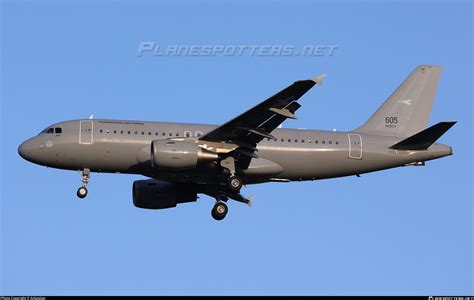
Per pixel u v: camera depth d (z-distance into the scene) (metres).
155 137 134.12
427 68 149.75
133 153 133.38
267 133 128.00
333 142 140.00
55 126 135.12
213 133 129.62
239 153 133.38
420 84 149.12
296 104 122.81
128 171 135.00
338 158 139.88
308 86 117.56
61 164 134.00
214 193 144.00
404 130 147.62
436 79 149.62
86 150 133.00
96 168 134.50
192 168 130.50
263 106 122.81
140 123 135.75
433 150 142.25
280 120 127.19
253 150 132.62
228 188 133.25
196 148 129.62
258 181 140.25
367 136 142.50
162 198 143.50
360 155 140.50
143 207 143.88
